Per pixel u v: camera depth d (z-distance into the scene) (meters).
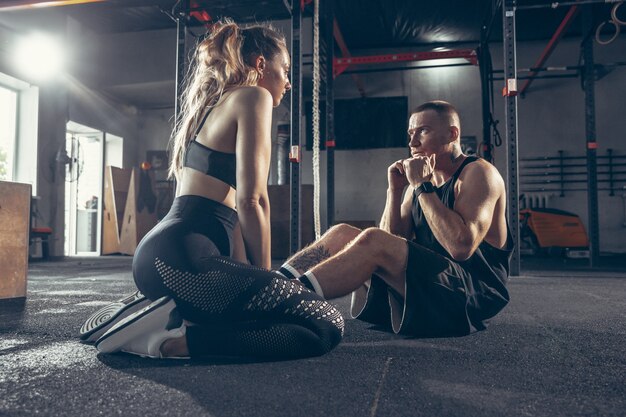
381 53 10.35
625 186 9.48
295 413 0.86
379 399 0.95
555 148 9.76
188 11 4.82
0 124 8.60
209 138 1.32
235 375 1.13
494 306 1.64
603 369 1.21
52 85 9.08
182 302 1.27
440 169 1.72
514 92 4.66
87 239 10.13
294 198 4.65
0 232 2.67
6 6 4.94
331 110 6.87
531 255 9.41
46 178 8.82
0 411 0.88
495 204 1.65
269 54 1.46
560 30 7.62
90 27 9.90
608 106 9.66
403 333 1.55
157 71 9.88
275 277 1.27
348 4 8.35
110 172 9.81
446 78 10.13
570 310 2.37
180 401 0.93
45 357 1.33
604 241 9.48
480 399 0.95
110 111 10.55
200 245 1.26
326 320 1.32
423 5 8.41
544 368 1.21
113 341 1.31
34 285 3.73
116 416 0.85
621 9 8.19
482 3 8.33
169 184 10.76
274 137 10.20
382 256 1.44
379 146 10.22
